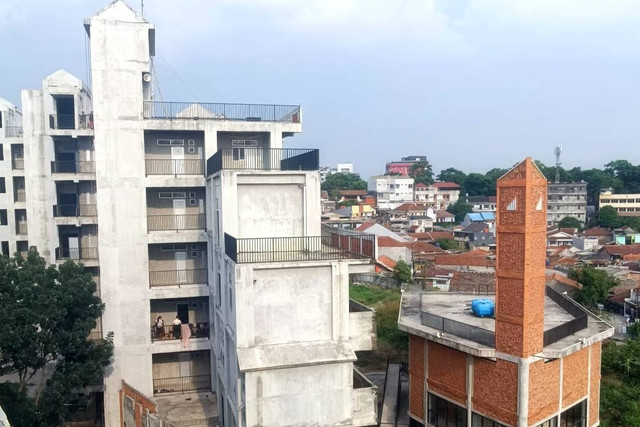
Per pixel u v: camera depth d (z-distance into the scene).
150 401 27.38
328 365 21.55
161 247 33.25
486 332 20.47
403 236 97.81
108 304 30.91
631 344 31.31
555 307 26.17
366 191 167.50
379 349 36.62
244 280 20.73
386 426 24.55
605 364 30.42
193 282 33.06
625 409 26.02
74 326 27.30
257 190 24.05
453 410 22.11
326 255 22.83
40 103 40.97
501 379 19.78
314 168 24.34
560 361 20.48
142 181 30.98
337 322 22.03
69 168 39.28
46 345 25.72
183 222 33.16
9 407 24.05
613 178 143.88
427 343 23.44
